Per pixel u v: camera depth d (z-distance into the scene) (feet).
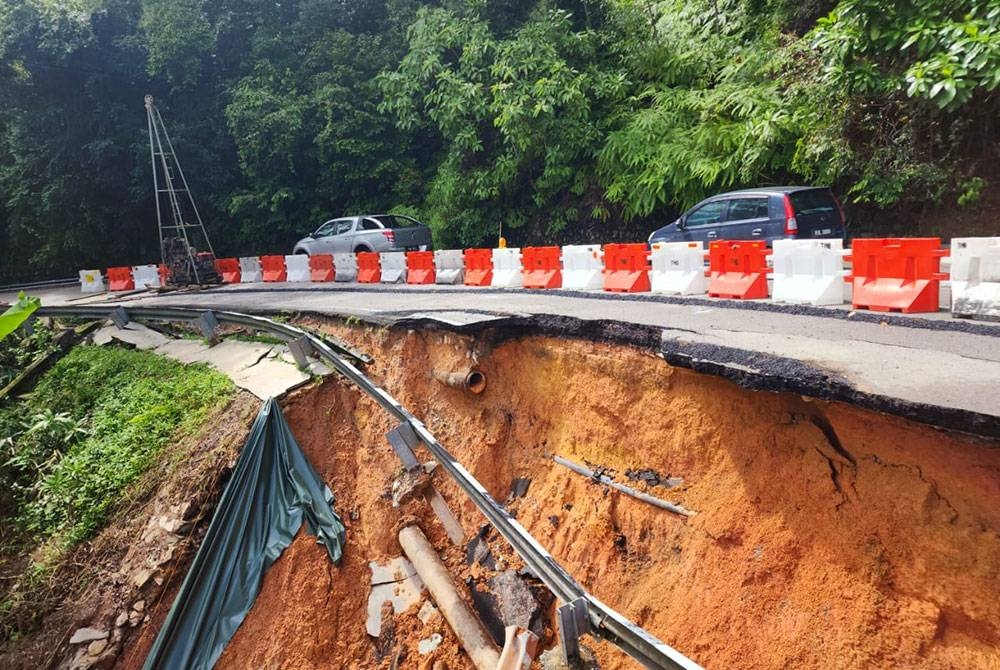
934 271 20.98
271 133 67.41
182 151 71.46
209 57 71.82
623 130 48.78
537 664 19.35
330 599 23.24
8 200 74.74
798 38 43.29
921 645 13.48
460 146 56.90
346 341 32.65
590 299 30.83
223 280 60.64
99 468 27.45
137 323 43.57
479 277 41.39
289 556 23.81
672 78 50.57
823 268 23.97
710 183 42.42
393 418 27.53
